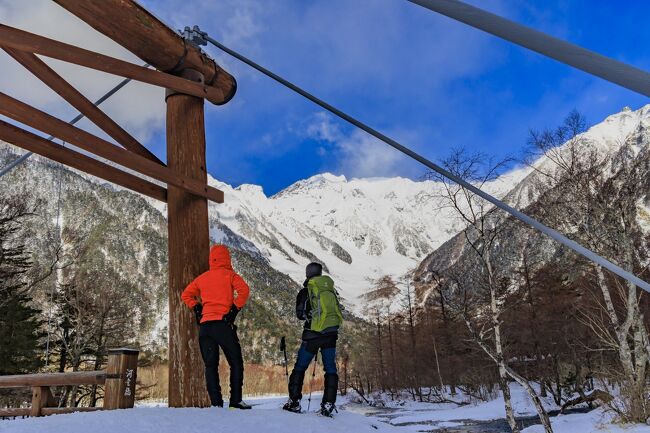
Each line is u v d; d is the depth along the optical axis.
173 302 5.06
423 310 53.12
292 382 5.28
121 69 4.18
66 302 33.47
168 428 3.71
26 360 30.67
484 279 19.58
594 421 17.70
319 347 5.34
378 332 63.34
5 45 3.32
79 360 32.78
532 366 35.66
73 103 4.30
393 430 5.24
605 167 18.66
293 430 4.21
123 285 39.22
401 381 56.91
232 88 5.59
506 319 31.70
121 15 4.33
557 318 29.77
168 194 5.23
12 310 29.34
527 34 0.88
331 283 5.56
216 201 5.39
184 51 4.99
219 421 4.05
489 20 0.94
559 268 31.00
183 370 4.92
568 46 0.84
